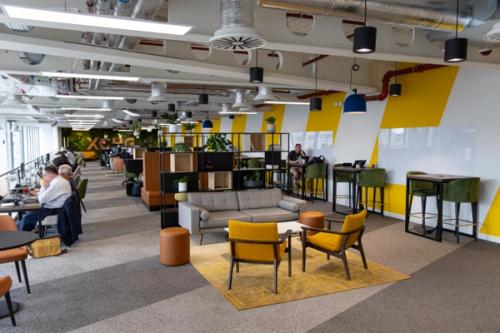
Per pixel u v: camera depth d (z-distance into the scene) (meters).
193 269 4.62
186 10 3.68
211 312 3.47
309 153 11.06
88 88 8.93
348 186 9.25
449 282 4.23
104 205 9.36
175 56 5.27
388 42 4.63
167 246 4.72
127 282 4.21
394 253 5.35
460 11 3.57
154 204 8.55
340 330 3.14
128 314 3.43
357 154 9.02
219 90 10.38
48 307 3.58
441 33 4.40
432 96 7.00
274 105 13.00
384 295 3.86
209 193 6.22
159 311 3.49
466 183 5.84
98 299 3.76
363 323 3.26
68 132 28.81
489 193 6.05
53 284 4.16
